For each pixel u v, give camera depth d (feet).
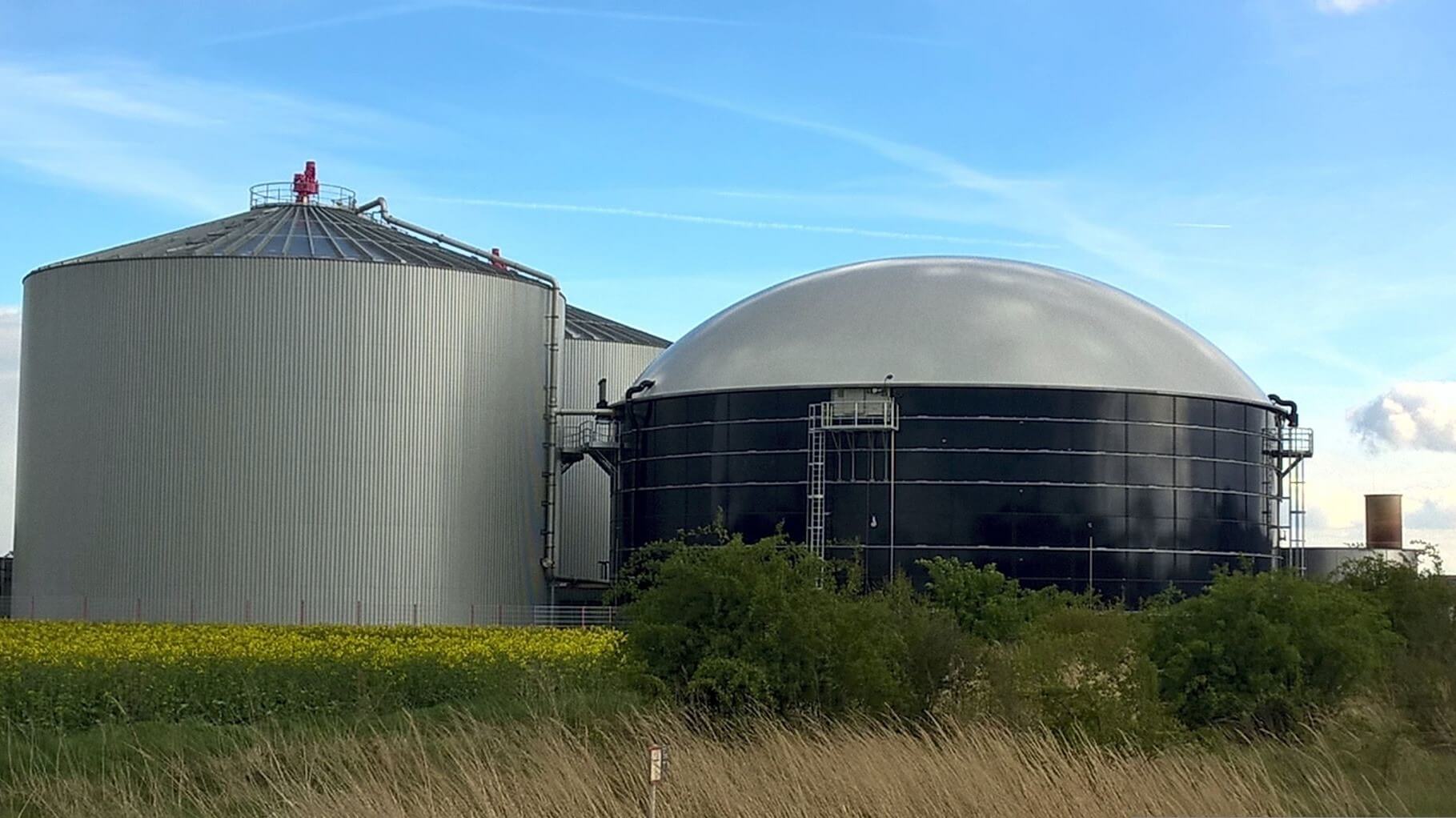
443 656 124.16
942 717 82.23
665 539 200.75
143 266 205.36
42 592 209.56
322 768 70.13
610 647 100.07
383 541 204.64
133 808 65.26
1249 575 100.94
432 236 227.81
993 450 187.93
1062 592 159.02
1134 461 191.11
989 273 210.59
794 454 191.83
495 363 215.51
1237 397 200.54
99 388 205.87
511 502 216.95
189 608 200.44
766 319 205.87
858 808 62.54
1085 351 194.08
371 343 206.18
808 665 82.84
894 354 191.93
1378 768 75.82
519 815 60.59
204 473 201.67
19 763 75.05
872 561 187.01
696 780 64.59
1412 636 121.39
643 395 207.41
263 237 215.31
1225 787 67.00
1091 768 67.36
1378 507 235.61
